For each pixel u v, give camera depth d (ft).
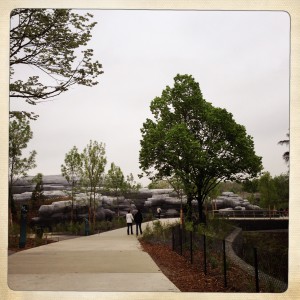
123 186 143.74
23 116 46.26
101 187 143.54
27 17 41.63
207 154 100.01
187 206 97.50
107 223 116.67
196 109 101.91
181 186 99.55
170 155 93.71
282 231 137.90
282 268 63.05
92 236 75.82
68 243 57.06
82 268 32.14
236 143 101.65
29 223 117.91
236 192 205.05
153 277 28.12
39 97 45.19
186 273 32.68
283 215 172.35
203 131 104.32
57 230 97.50
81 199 119.55
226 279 28.66
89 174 106.83
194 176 97.25
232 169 101.55
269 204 185.88
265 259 71.46
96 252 44.04
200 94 102.01
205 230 71.41
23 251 44.19
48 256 39.86
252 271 35.01
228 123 101.35
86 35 43.78
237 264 39.50
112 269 31.71
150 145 96.12
